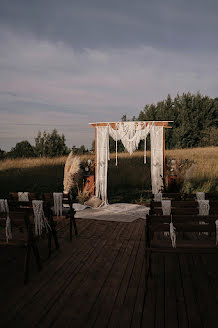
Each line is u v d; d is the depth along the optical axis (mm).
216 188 10922
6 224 3510
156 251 3125
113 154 15930
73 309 2740
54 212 5102
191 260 4070
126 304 2824
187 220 3209
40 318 2582
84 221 6695
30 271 3723
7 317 2602
